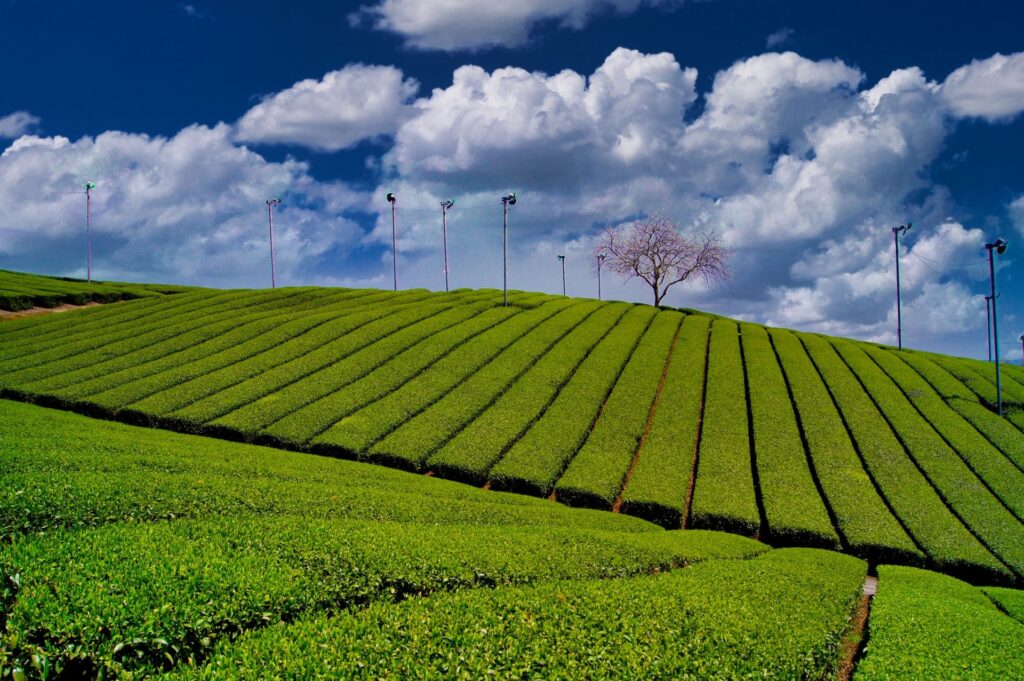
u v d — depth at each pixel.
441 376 42.72
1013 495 33.84
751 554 24.50
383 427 35.47
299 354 45.81
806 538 29.11
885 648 15.41
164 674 8.81
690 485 34.56
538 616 12.27
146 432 31.66
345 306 60.59
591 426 38.88
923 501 32.62
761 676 11.75
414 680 9.11
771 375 47.41
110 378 39.84
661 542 21.98
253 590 11.77
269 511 18.38
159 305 60.28
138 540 13.29
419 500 23.22
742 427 39.50
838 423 40.44
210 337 48.97
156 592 10.90
